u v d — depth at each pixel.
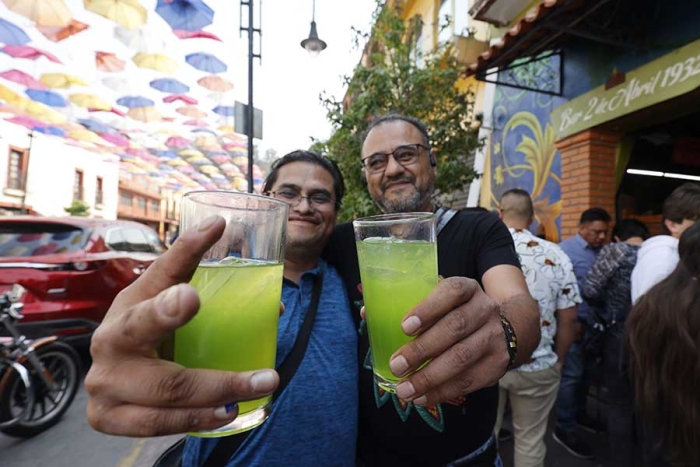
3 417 2.84
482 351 0.71
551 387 2.25
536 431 2.26
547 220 4.62
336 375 1.21
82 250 3.83
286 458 1.10
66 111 8.60
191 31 5.23
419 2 8.64
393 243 0.80
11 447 2.84
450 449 1.22
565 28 3.22
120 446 2.86
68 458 2.71
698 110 3.26
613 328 2.46
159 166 15.72
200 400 0.54
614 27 3.33
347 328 1.31
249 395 0.57
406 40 5.70
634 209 4.06
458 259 1.38
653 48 3.23
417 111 4.65
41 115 8.69
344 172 5.04
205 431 0.62
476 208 1.53
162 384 0.53
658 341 1.24
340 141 4.95
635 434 1.53
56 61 6.15
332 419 1.16
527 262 2.33
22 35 5.55
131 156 13.86
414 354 0.69
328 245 1.56
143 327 0.50
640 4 3.31
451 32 7.16
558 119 4.29
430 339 0.69
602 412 3.10
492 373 0.73
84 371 4.09
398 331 0.78
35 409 3.07
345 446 1.19
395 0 5.24
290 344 1.21
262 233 0.69
